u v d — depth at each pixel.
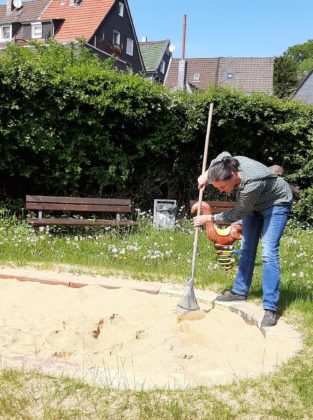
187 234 8.91
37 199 8.38
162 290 5.90
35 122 8.73
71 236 8.53
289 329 4.68
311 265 7.14
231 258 6.46
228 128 10.38
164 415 3.03
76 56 10.78
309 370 3.75
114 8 37.34
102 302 5.40
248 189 4.70
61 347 4.04
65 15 37.69
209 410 3.11
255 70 56.88
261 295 5.71
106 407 3.09
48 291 5.73
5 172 9.16
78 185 9.54
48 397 3.16
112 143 9.52
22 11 40.28
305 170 10.73
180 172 10.71
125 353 4.03
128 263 7.05
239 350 4.23
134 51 40.66
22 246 7.41
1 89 8.41
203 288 6.09
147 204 10.49
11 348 3.98
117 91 9.09
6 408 3.03
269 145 10.88
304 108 10.69
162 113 9.80
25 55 8.94
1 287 5.81
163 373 3.64
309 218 10.75
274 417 3.10
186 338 4.38
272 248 4.90
